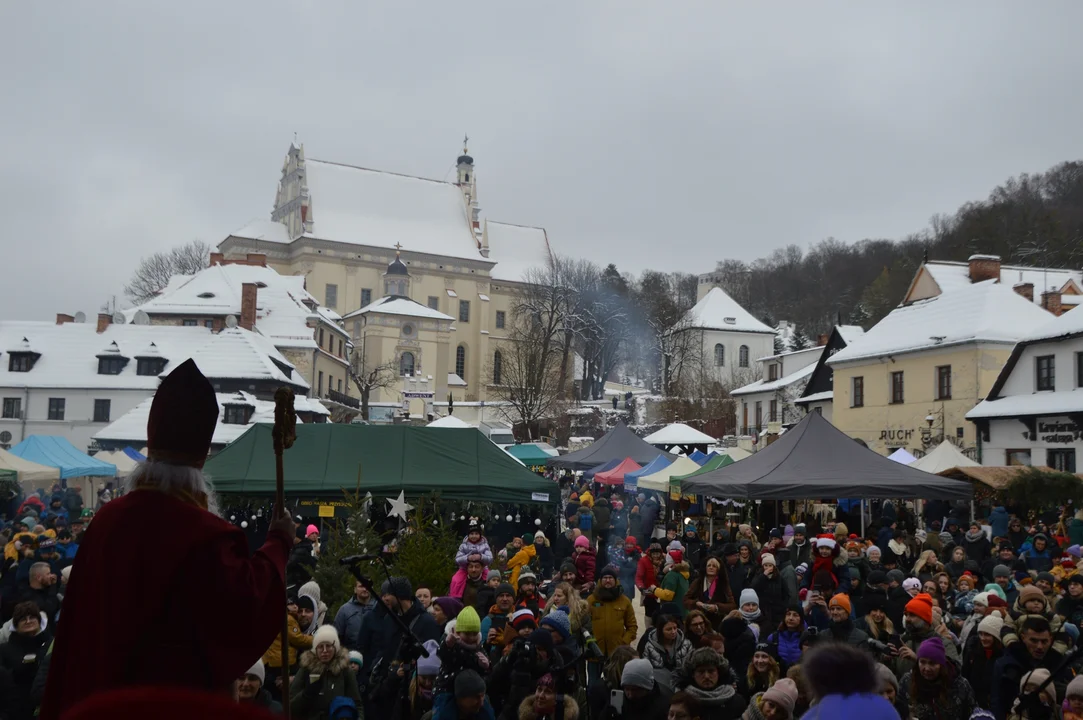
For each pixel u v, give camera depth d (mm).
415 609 9461
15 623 7898
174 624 2732
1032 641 7957
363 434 21156
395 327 104375
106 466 32594
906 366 45094
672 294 156125
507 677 7613
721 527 23172
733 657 9352
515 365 107375
